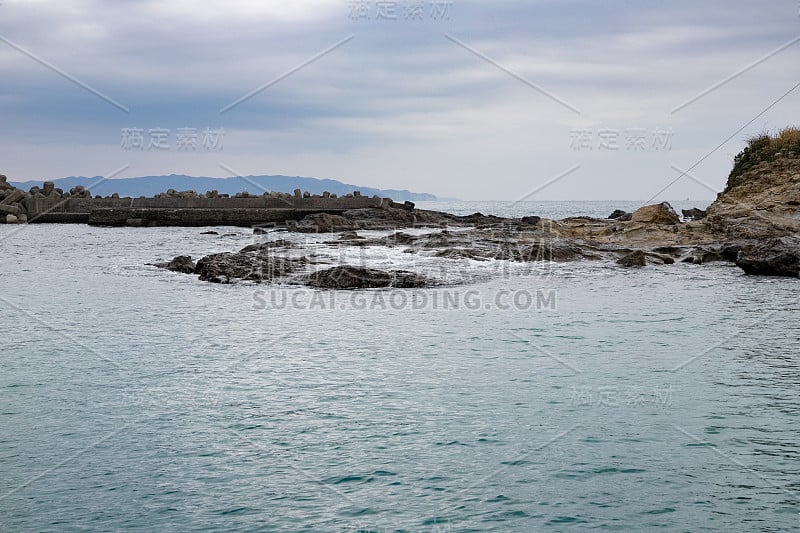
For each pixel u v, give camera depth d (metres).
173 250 44.69
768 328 19.05
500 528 8.13
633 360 15.48
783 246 30.92
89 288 27.11
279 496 8.90
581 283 28.53
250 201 80.62
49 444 10.59
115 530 8.12
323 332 18.70
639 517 8.38
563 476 9.43
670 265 34.59
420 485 9.19
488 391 13.11
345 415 11.77
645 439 10.70
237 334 18.45
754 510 8.52
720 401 12.48
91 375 14.34
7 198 79.12
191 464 9.86
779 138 46.03
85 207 81.38
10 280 29.56
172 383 13.72
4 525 8.23
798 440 10.62
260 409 12.11
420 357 15.84
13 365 15.17
